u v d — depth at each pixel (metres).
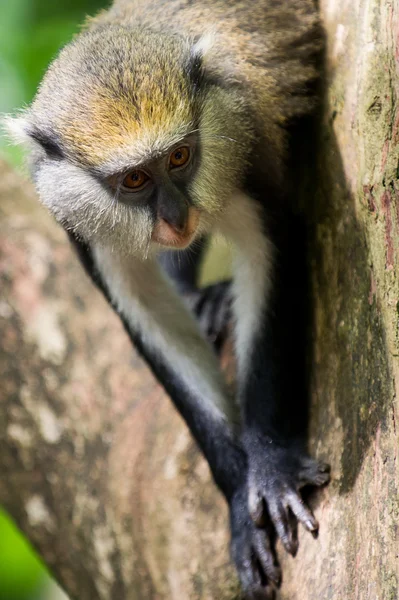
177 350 7.62
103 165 6.52
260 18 7.14
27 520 8.89
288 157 7.18
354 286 5.81
